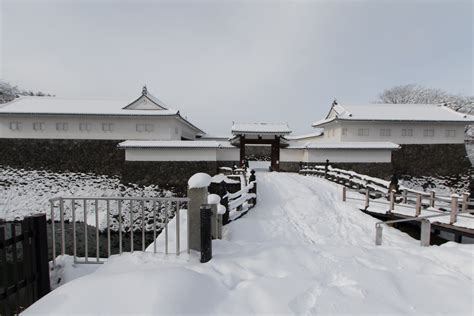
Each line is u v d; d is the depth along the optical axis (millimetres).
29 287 2699
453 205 6188
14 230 2541
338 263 2984
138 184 15609
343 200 9375
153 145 15453
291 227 6574
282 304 2135
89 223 12453
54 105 18469
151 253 3258
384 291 2365
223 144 19703
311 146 16688
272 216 7402
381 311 2053
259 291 2320
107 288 2211
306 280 2531
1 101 36625
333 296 2260
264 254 3199
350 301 2186
